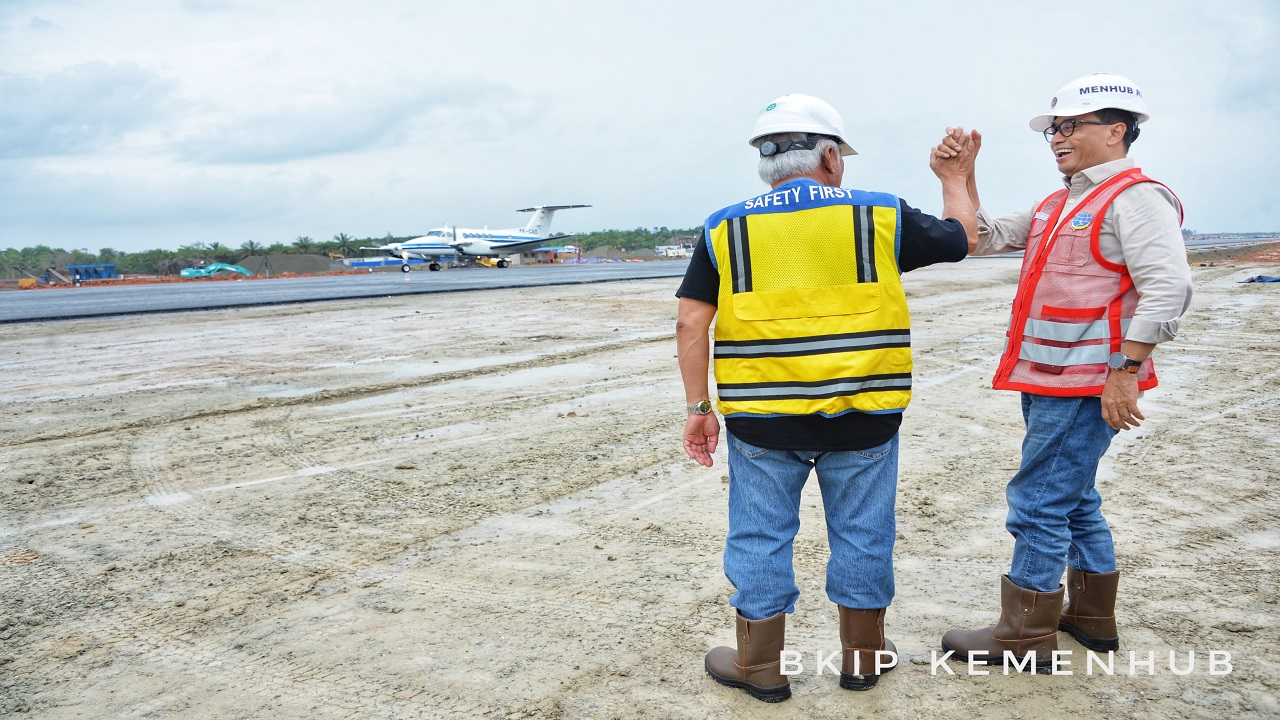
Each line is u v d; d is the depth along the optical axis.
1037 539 2.26
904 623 2.62
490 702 2.20
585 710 2.15
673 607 2.76
